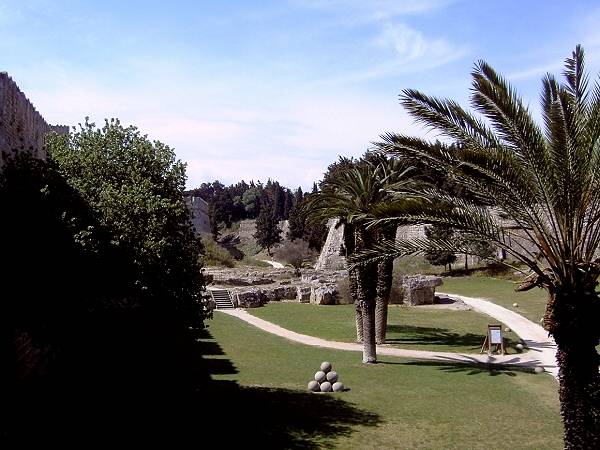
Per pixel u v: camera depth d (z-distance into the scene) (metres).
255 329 32.69
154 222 15.77
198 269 17.19
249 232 129.88
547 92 11.67
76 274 15.20
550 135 11.38
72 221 15.20
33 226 14.63
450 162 12.50
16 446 10.53
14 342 11.84
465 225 11.63
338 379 19.20
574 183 10.83
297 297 47.28
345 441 13.39
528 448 13.29
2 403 10.77
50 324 14.09
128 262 15.55
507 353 25.91
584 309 10.92
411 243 12.52
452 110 12.37
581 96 12.01
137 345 18.23
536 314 36.38
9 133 16.58
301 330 32.50
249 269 62.16
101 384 16.33
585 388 11.01
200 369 21.42
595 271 11.10
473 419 15.55
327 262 63.44
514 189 11.23
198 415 14.90
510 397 18.03
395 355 25.61
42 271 14.41
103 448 11.52
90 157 16.86
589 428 10.93
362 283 23.78
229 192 149.88
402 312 38.84
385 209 11.96
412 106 12.50
